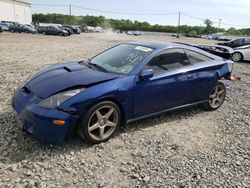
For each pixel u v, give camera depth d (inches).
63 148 137.7
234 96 262.1
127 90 146.7
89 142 141.4
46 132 126.3
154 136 161.0
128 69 156.3
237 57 579.5
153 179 118.9
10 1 2514.8
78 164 125.7
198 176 123.4
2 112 177.0
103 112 144.1
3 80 262.2
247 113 215.2
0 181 109.1
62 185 110.1
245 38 746.2
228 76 213.3
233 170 130.8
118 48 189.2
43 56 474.0
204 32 4394.7
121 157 135.1
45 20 3919.8
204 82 193.3
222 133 174.6
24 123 132.9
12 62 383.9
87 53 555.8
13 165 120.3
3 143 137.7
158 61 167.2
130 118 156.4
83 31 2407.7
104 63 169.9
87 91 132.7
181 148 149.2
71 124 129.0
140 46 179.0
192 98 190.7
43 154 130.8
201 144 156.6
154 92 161.2
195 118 196.7
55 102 127.7
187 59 186.1
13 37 1027.9
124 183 114.9
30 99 134.4
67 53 544.4
